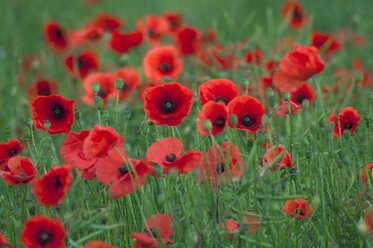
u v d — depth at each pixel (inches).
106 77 105.9
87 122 107.7
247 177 84.9
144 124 90.5
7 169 86.7
